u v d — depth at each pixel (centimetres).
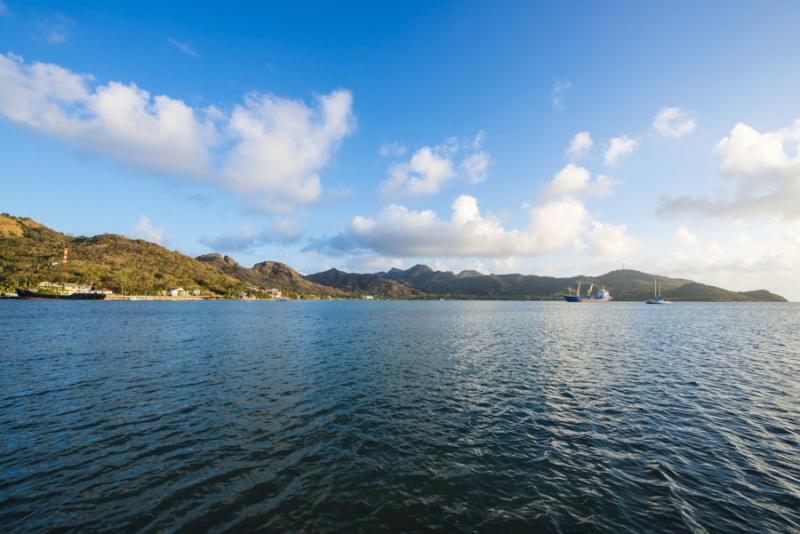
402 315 13100
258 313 13138
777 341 5828
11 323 7356
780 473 1471
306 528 1114
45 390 2584
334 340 5547
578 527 1130
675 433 1891
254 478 1409
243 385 2780
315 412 2184
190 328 6988
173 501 1248
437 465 1527
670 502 1266
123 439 1766
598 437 1836
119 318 9106
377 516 1179
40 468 1466
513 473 1463
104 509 1197
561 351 4603
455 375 3184
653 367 3597
